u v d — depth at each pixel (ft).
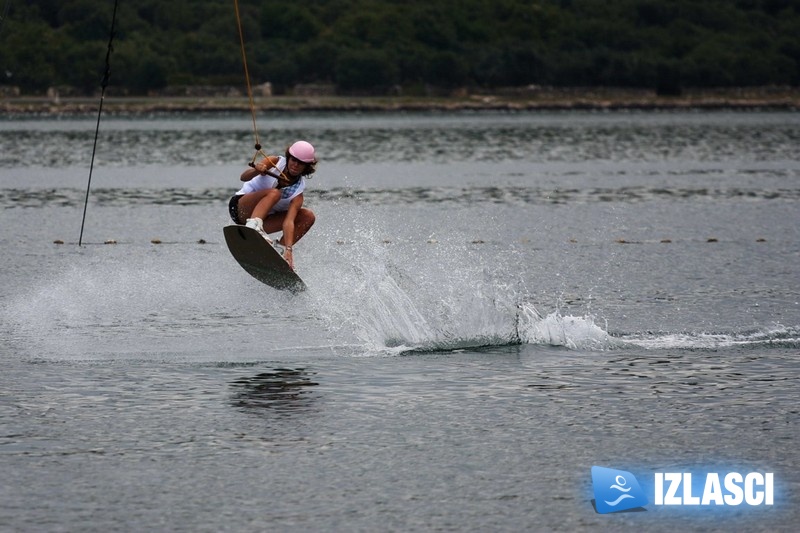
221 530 94.22
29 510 97.91
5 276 211.82
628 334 160.66
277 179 164.96
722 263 229.66
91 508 98.32
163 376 137.39
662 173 487.61
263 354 147.74
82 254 242.99
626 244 261.24
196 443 113.60
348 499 100.32
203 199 372.79
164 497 100.58
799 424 119.96
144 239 269.44
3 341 155.84
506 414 122.93
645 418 121.80
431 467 107.65
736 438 115.75
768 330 162.50
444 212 331.57
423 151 649.61
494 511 98.37
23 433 116.37
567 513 98.43
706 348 152.15
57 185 421.59
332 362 143.74
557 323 161.17
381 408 124.77
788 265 226.99
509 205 352.28
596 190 405.80
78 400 127.44
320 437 115.44
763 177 463.42
